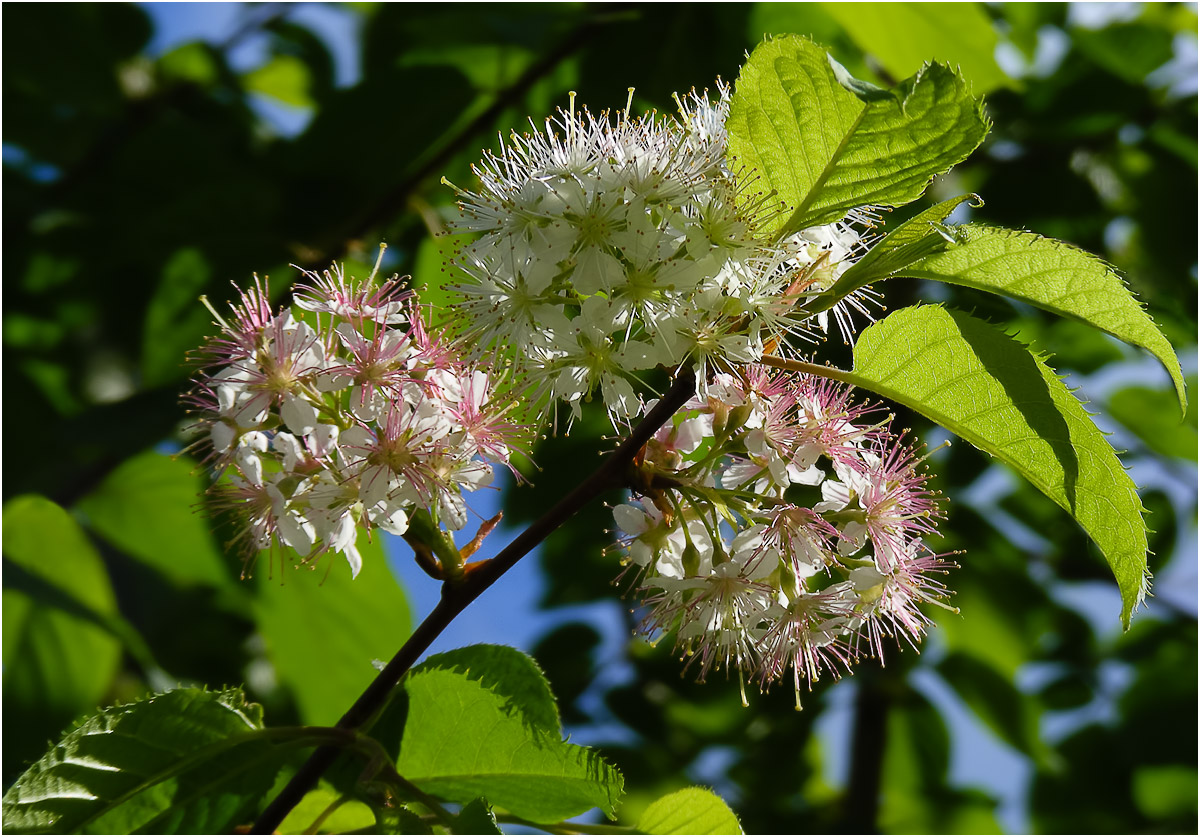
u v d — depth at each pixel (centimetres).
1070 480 39
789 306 40
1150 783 62
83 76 56
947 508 55
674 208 40
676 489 41
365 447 40
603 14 52
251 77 69
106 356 53
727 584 41
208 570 50
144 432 48
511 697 41
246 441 41
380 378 40
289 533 40
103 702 53
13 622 49
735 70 52
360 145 53
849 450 42
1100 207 57
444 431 40
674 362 40
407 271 52
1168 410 65
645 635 42
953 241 38
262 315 42
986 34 49
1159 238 58
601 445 53
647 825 40
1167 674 62
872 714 62
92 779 39
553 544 57
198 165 55
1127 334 39
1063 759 62
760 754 63
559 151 41
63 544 48
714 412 41
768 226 40
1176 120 57
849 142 39
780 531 41
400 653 39
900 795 66
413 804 40
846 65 53
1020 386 39
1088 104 56
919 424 54
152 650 54
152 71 62
